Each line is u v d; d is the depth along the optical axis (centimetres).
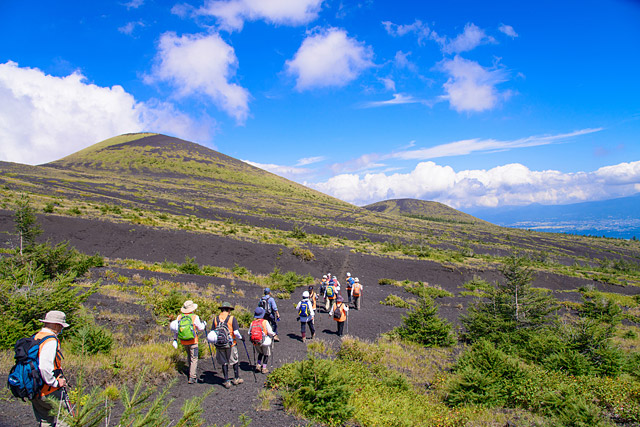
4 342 695
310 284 3003
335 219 10781
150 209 6456
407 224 12675
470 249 7394
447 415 675
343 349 1070
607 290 4544
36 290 821
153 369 725
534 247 10338
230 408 600
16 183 6575
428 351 1291
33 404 358
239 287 2308
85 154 17088
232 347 721
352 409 608
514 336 1346
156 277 2095
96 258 2073
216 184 14375
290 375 711
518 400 786
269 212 9688
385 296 2752
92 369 662
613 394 803
